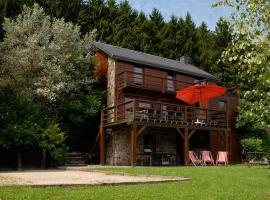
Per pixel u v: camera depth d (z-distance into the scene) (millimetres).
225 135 22984
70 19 34188
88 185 8750
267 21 6340
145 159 22484
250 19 6441
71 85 22297
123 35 35688
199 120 23625
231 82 34469
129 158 22188
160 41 39125
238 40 6594
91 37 25297
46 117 19172
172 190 8258
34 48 21875
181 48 40000
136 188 8383
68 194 7246
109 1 37875
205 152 21922
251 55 6273
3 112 16594
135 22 39062
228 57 6824
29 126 16922
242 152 27234
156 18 41281
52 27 24406
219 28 38625
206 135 26188
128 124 19109
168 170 14180
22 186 8117
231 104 28062
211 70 37594
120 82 22906
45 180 9969
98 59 25641
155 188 8484
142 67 24344
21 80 21125
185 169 14852
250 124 26578
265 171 14656
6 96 17641
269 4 6344
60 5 33844
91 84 25125
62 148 18188
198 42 40844
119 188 8320
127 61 23297
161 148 23594
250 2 6375
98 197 6973
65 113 22219
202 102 26594
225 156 22359
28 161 17797
